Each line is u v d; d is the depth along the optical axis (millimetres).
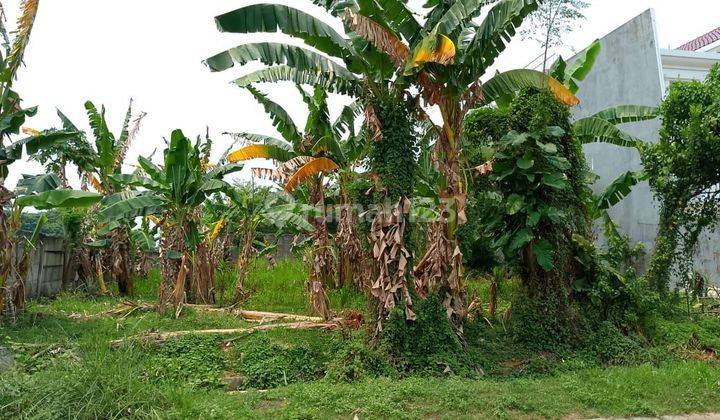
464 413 5281
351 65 7199
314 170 8836
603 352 7676
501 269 10109
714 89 8977
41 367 6113
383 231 7090
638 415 5410
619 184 9891
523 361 7371
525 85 7723
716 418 5410
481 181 8641
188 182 9266
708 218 9375
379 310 7137
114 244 12109
